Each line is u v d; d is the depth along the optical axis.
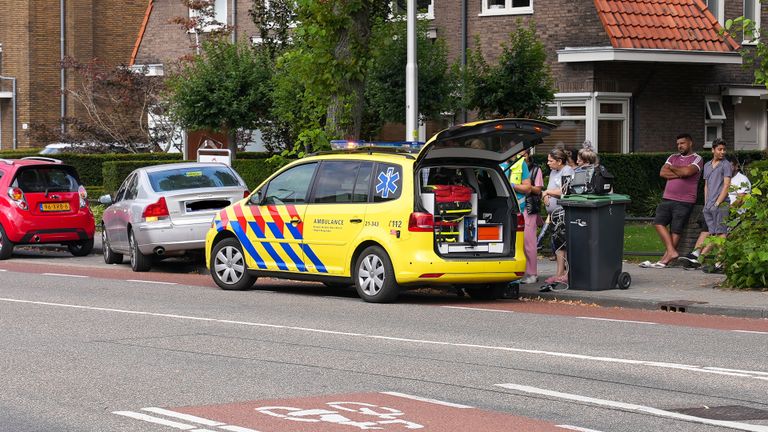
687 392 11.55
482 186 20.14
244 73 41.38
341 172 20.33
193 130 42.38
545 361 13.40
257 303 19.73
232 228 21.88
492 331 16.06
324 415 10.50
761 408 10.80
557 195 22.22
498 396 11.38
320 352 14.15
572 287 20.77
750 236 20.59
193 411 10.73
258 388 11.85
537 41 34.81
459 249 19.58
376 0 33.56
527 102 33.47
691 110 39.59
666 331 16.09
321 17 25.30
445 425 10.10
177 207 25.64
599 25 37.06
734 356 13.74
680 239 24.69
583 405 10.95
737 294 19.88
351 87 25.95
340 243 20.03
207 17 49.47
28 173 30.69
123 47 67.75
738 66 40.53
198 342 15.03
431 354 13.95
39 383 12.20
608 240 20.58
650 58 36.88
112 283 23.58
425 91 33.97
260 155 45.75
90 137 51.81
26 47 65.12
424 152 19.27
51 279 24.55
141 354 14.05
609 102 37.88
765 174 20.80
